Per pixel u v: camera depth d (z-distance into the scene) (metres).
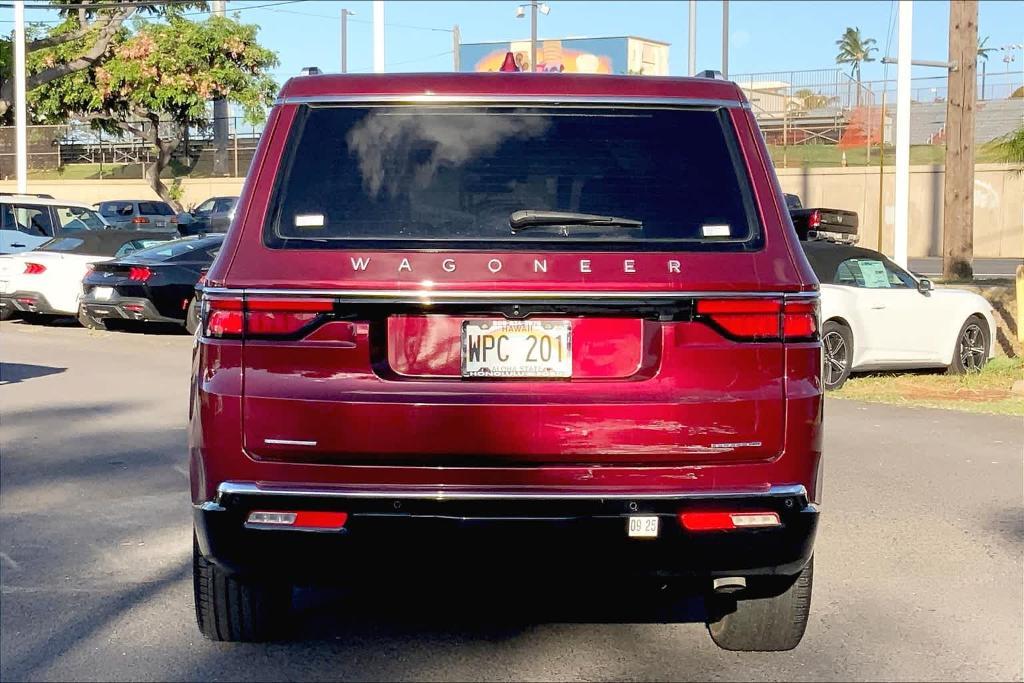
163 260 16.67
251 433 3.95
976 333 13.84
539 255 4.01
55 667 4.59
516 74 4.38
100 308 16.62
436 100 4.30
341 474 3.94
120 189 48.50
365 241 4.06
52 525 6.70
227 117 48.44
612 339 4.00
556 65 66.62
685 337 3.99
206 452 3.99
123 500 7.29
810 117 45.66
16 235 20.75
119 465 8.24
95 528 6.65
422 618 5.27
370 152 4.23
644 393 3.96
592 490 3.93
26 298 17.66
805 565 4.27
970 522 7.04
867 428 10.28
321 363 3.96
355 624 5.18
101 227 22.19
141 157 50.12
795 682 4.50
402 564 3.97
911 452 9.20
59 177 49.97
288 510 3.93
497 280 3.96
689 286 3.98
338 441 3.92
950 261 21.75
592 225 4.11
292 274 3.99
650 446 3.94
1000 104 40.81
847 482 8.12
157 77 42.66
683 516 3.93
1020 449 9.34
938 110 44.47
